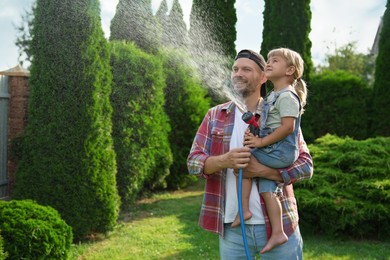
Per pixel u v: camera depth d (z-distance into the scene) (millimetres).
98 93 5621
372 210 5668
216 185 2549
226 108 2607
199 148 2596
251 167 2430
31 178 5547
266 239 2451
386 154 6426
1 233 3854
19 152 6336
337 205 5730
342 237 5945
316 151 6875
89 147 5512
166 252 5258
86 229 5566
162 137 8289
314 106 10508
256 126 2430
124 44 7543
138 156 7492
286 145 2439
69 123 5488
